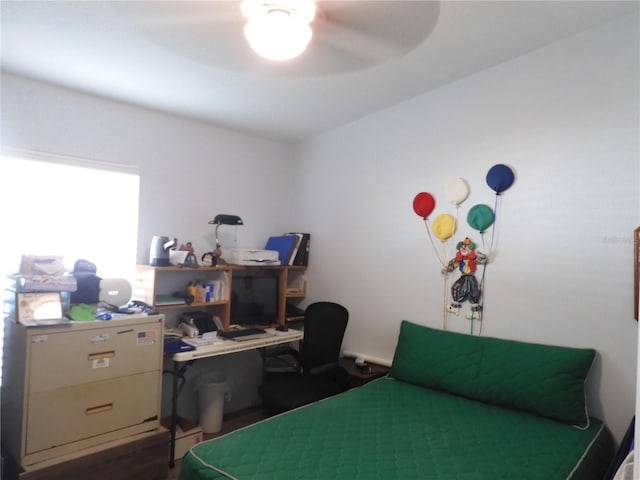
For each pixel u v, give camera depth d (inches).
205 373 131.2
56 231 106.1
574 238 85.4
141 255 120.4
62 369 83.5
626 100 79.1
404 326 111.1
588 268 83.4
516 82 95.2
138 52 89.3
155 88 108.0
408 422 79.0
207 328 120.6
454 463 64.0
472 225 101.5
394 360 109.5
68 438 84.0
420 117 115.6
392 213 122.7
